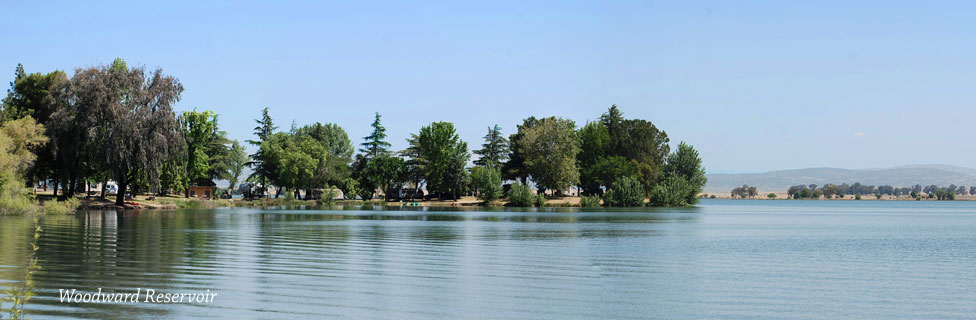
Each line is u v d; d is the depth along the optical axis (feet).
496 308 63.87
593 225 198.70
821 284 80.48
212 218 217.36
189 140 391.45
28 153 234.79
